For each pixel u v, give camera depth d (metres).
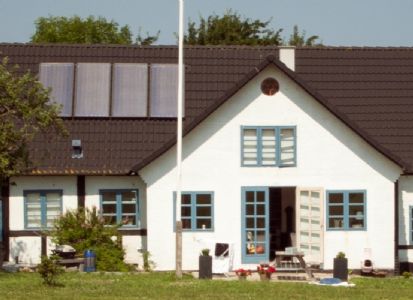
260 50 46.00
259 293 32.66
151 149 42.81
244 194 41.38
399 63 46.69
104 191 42.25
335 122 41.66
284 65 41.12
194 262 41.00
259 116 41.47
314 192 41.56
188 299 31.08
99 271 38.78
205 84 44.69
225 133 41.41
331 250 41.59
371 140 41.47
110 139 42.97
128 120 43.59
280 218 44.69
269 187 41.59
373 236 41.78
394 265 41.81
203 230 41.22
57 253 39.25
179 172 37.25
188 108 43.94
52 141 42.56
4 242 41.78
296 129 41.56
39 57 45.16
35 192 42.06
